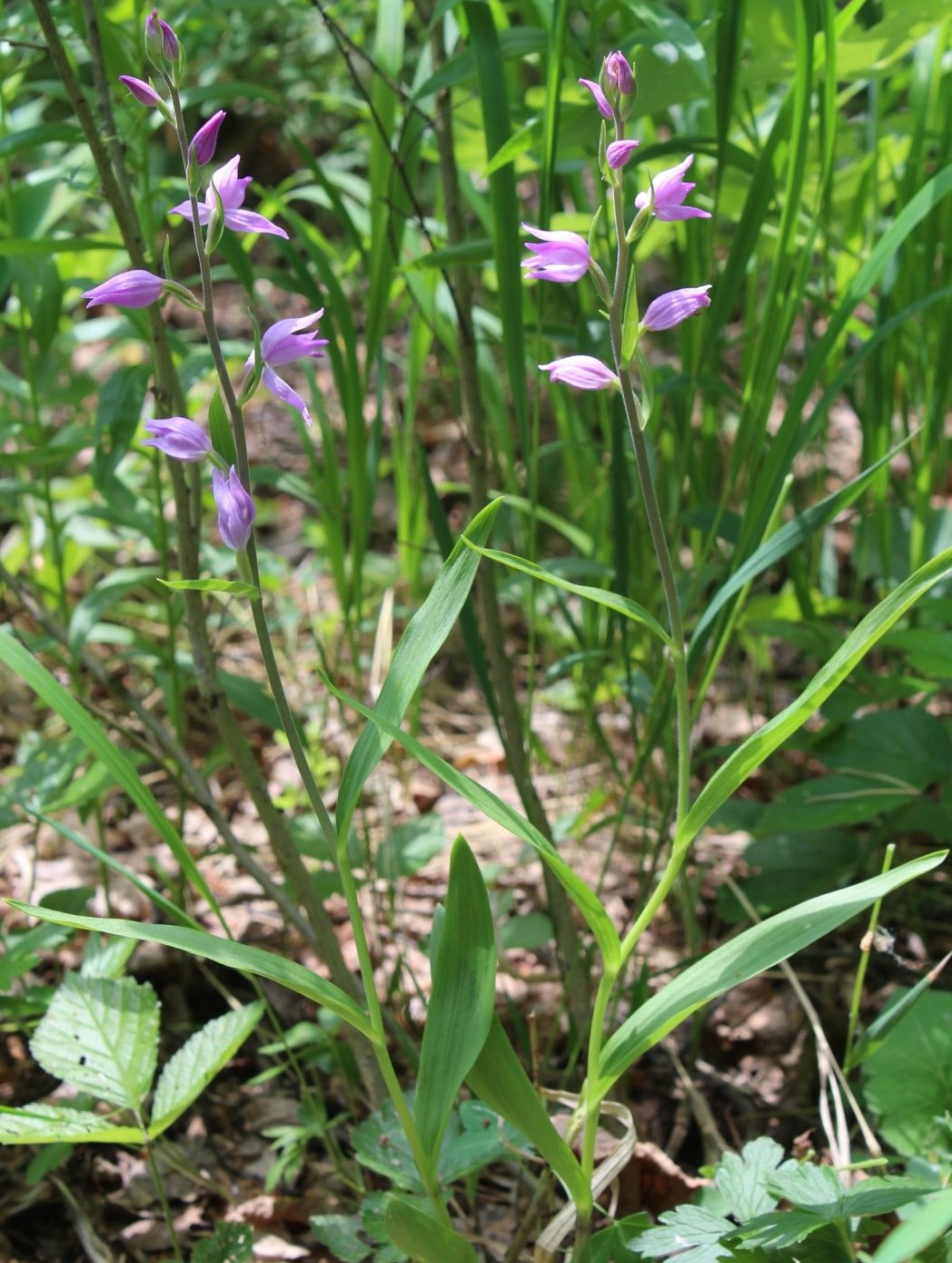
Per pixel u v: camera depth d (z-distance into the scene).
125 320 0.99
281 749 1.22
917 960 0.90
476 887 0.58
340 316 0.84
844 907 0.55
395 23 0.85
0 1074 0.84
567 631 1.24
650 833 1.07
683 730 0.58
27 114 1.26
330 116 2.16
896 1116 0.71
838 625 1.11
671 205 0.53
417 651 0.58
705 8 0.88
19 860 1.08
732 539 0.84
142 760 0.91
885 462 0.66
